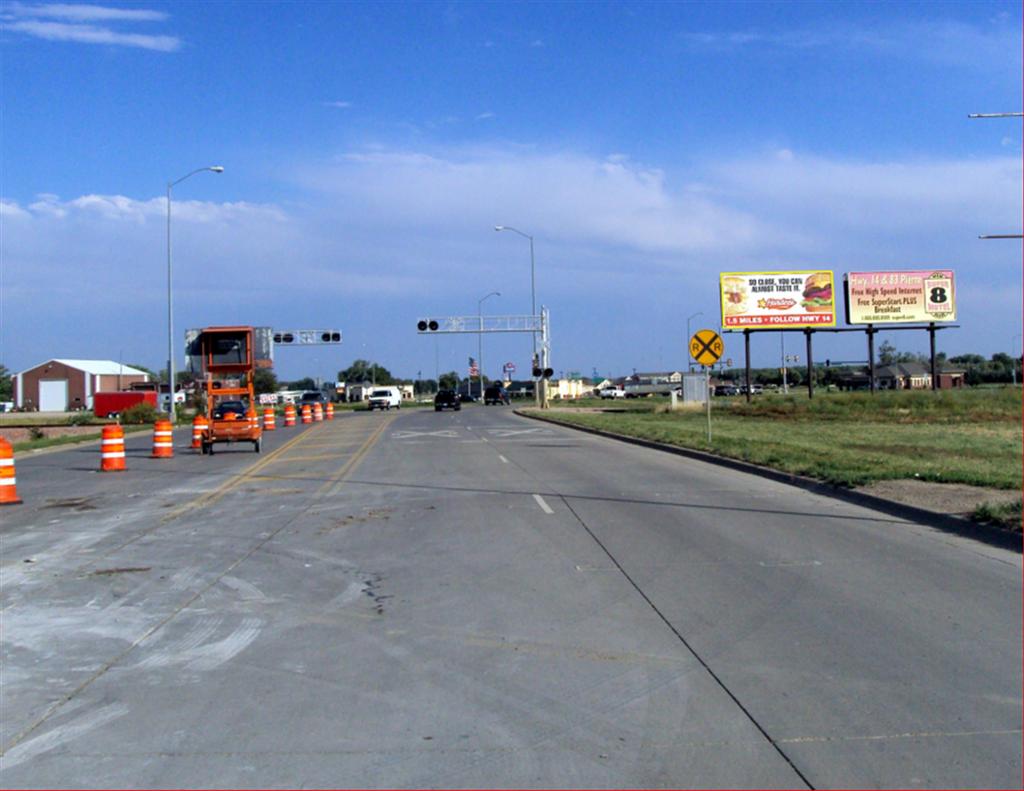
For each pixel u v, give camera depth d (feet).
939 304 234.79
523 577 36.88
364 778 18.75
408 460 92.68
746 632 28.60
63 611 33.17
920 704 22.38
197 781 18.72
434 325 252.21
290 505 60.23
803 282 233.55
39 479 81.61
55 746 20.67
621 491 64.13
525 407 277.23
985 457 83.41
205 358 112.37
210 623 31.12
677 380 512.63
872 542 43.09
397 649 27.53
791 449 88.84
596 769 19.02
